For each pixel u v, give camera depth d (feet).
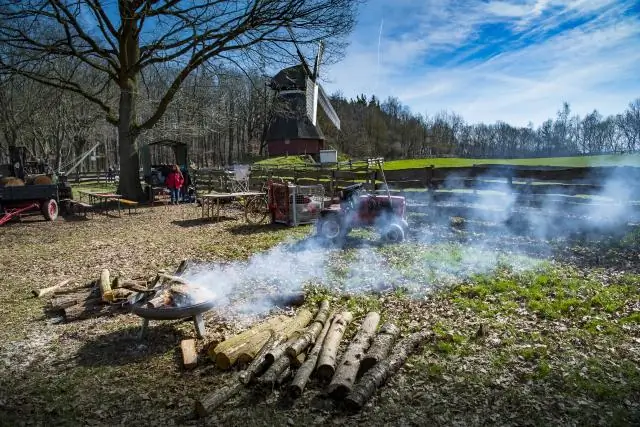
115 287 23.41
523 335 17.56
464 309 20.57
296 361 15.31
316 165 106.11
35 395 14.69
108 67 74.69
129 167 73.82
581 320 18.80
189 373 15.71
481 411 12.96
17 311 22.53
